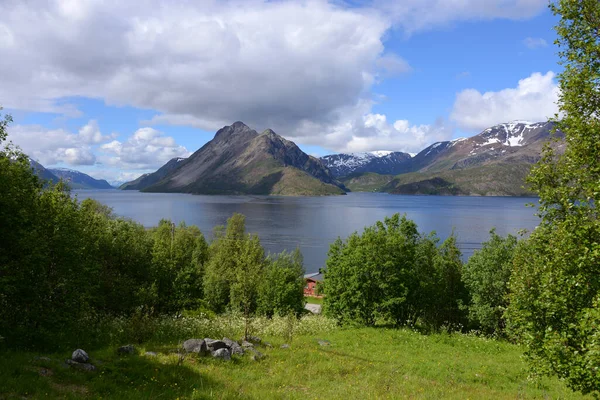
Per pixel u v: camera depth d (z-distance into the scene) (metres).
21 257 18.89
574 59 13.48
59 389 12.64
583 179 12.74
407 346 26.42
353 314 36.69
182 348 19.00
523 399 15.81
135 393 13.09
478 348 26.55
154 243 42.62
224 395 13.55
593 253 11.13
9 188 19.23
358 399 14.27
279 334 28.14
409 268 36.62
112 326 24.25
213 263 64.81
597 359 9.84
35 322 18.86
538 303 13.11
